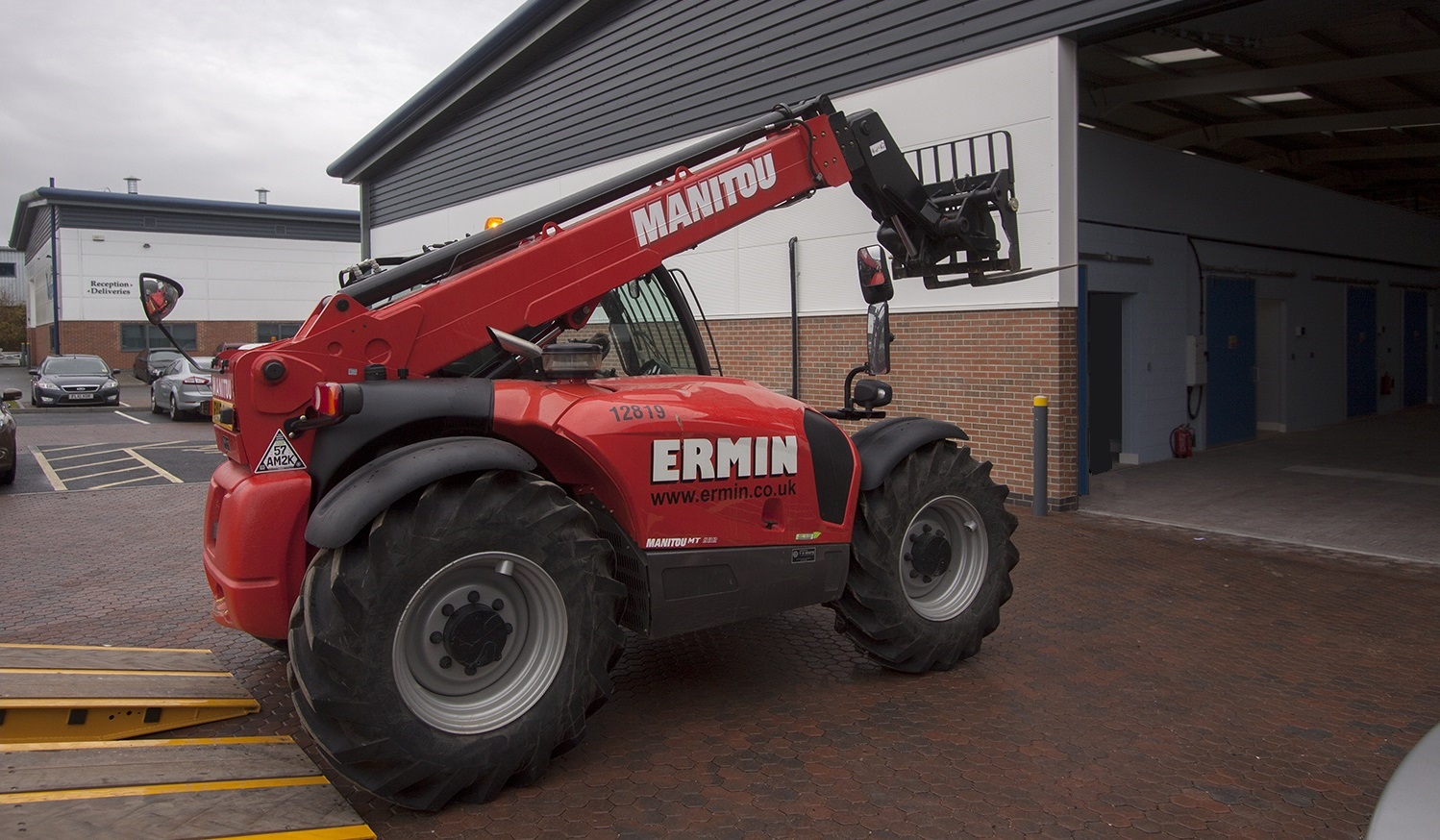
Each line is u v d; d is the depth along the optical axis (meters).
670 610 3.74
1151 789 3.37
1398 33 10.37
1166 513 8.66
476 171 16.84
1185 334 12.58
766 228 11.48
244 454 3.42
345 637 2.94
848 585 4.35
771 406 4.11
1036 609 5.67
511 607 3.36
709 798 3.31
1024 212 8.72
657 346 4.70
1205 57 11.26
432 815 3.18
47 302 39.47
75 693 3.81
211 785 3.08
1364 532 7.80
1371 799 3.31
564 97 14.51
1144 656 4.82
